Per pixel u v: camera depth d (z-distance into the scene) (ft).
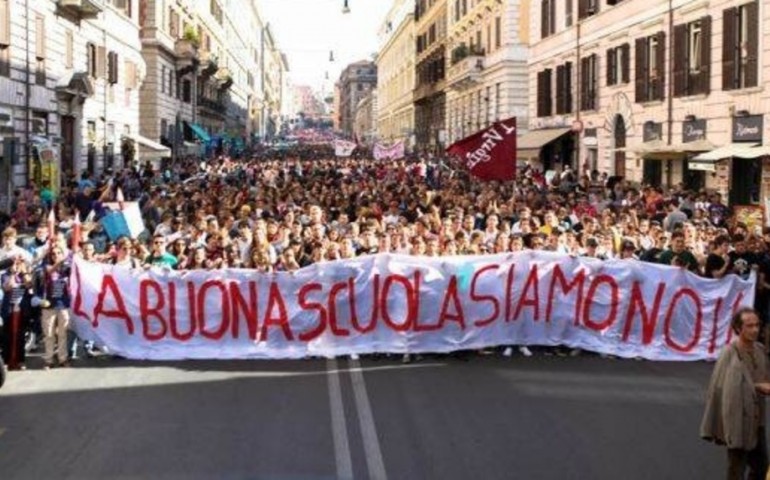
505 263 43.96
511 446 28.50
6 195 96.17
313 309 43.32
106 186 87.25
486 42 192.65
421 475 25.66
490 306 43.78
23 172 101.19
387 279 43.27
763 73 83.76
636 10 112.78
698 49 98.12
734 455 23.54
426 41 285.64
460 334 43.62
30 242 53.31
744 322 23.40
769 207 64.64
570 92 138.62
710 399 24.11
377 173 129.29
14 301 40.04
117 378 38.45
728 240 47.01
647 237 54.39
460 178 114.21
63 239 47.52
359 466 26.43
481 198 77.25
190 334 43.19
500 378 38.58
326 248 47.11
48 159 99.81
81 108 124.57
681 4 100.17
